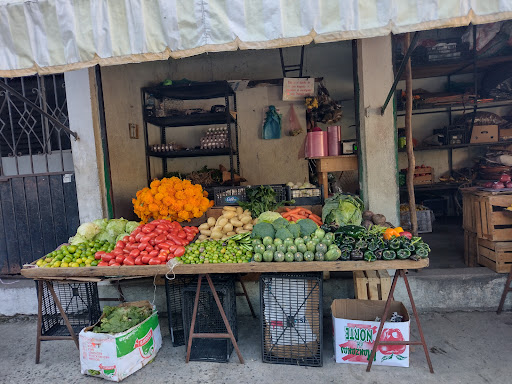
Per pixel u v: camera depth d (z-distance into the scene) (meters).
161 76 6.44
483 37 5.60
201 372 2.77
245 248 2.81
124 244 3.02
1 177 4.02
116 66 4.62
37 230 4.06
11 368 2.96
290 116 6.50
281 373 2.70
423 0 2.03
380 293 3.05
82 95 3.79
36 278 2.86
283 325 2.81
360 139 3.76
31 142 4.19
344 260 2.61
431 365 2.60
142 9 2.23
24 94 3.91
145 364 2.87
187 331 3.02
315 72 6.96
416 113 7.02
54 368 2.94
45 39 2.34
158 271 2.72
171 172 6.18
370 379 2.56
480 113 6.21
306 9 2.11
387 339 2.65
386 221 3.64
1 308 3.99
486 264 3.68
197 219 3.79
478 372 2.58
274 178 6.66
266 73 6.85
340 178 7.47
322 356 2.75
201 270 2.70
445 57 5.79
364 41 3.57
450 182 6.48
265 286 2.82
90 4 2.27
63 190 4.00
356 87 3.77
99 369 2.69
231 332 2.82
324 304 3.63
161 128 6.51
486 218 3.58
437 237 5.48
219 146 5.80
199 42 2.21
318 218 3.42
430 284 3.52
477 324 3.26
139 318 2.92
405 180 6.40
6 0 2.31
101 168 3.90
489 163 6.17
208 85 5.39
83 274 2.79
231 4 2.15
